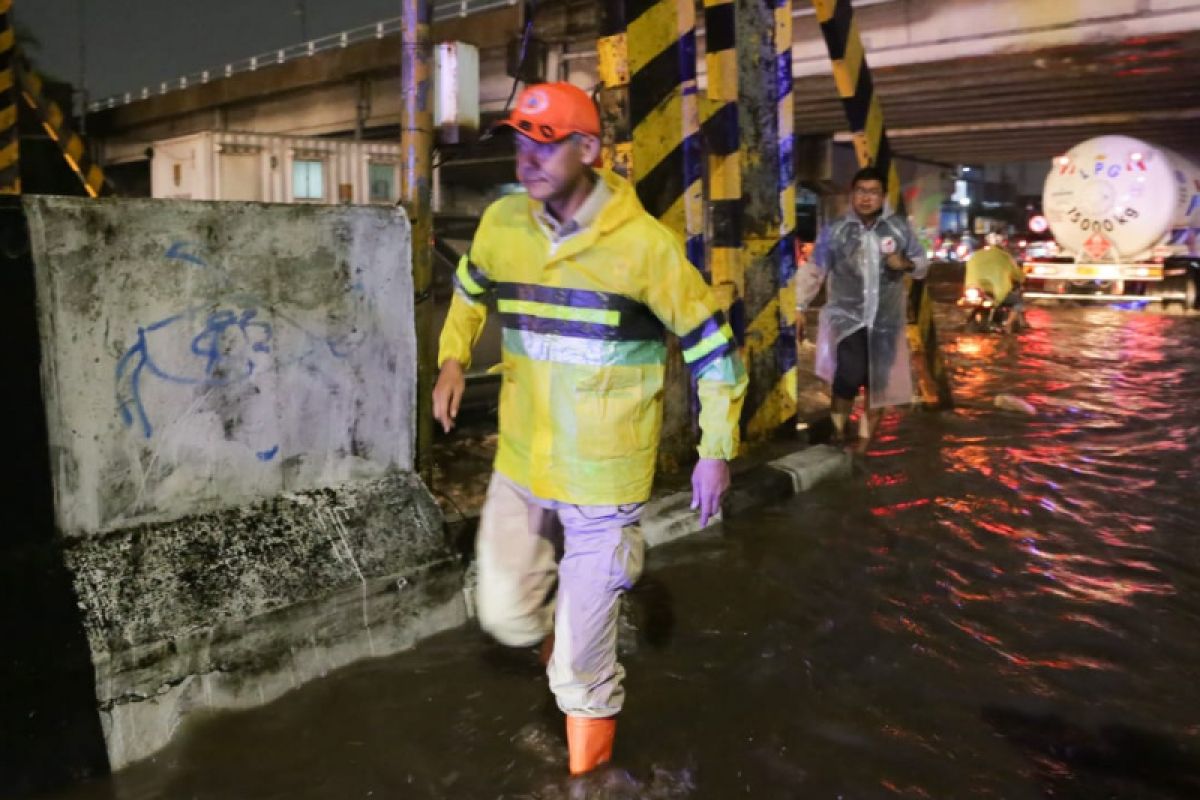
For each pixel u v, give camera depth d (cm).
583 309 255
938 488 557
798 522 491
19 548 272
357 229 347
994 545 461
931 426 730
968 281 1455
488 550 291
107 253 285
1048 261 2080
